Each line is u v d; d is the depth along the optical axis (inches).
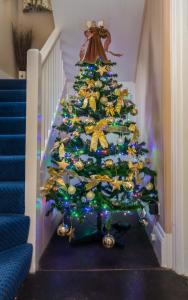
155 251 80.9
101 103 89.0
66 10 121.1
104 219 95.3
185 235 67.8
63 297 56.9
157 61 85.2
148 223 94.6
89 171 83.5
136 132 89.0
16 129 100.9
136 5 113.8
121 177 82.4
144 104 115.6
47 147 89.1
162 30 76.5
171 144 71.6
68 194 80.8
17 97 120.4
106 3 116.4
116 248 85.1
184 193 68.1
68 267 71.3
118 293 58.6
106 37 101.5
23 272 57.1
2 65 145.3
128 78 149.4
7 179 80.1
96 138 83.7
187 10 68.1
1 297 44.3
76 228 101.6
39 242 74.3
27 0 154.9
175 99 69.0
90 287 61.1
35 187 69.6
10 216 66.9
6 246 61.6
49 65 97.3
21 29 158.9
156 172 86.5
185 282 63.6
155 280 64.4
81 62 96.1
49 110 96.0
